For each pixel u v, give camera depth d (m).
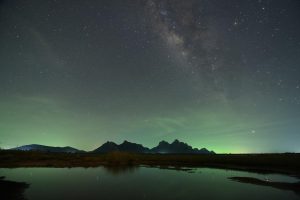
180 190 21.53
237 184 25.06
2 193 18.31
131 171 38.50
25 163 45.31
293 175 32.53
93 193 19.56
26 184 22.91
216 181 27.28
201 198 18.34
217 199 18.00
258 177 30.69
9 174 30.73
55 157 58.88
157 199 17.81
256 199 18.12
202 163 56.56
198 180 28.17
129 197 18.31
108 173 35.00
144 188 22.41
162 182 26.48
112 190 21.12
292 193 20.36
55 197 17.69
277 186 23.72
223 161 58.16
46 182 24.72
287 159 51.19
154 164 54.44
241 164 49.56
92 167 44.84
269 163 47.16
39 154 61.12
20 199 16.70
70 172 35.06
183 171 39.06
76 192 19.81
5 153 55.34
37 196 17.80
